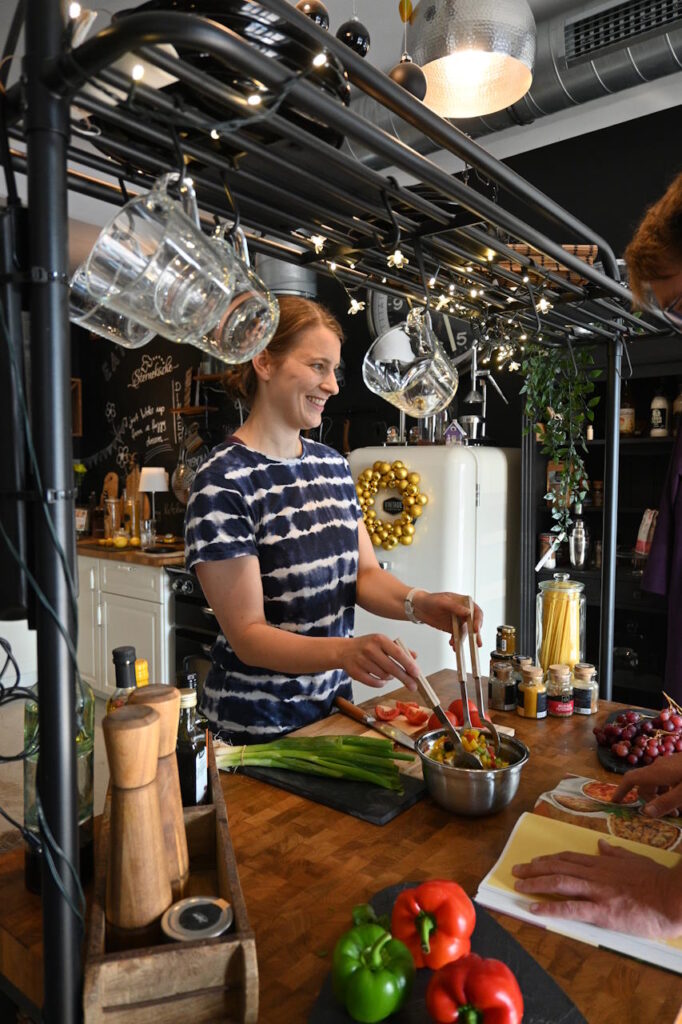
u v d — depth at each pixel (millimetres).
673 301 977
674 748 1313
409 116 837
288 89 671
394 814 1128
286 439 1598
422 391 1235
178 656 3904
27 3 606
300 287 3498
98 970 636
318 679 1572
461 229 1149
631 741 1348
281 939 833
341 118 743
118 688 980
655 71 2455
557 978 771
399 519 3105
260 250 1278
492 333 1791
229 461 1507
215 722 1562
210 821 901
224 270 787
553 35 2525
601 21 2447
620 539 3291
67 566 627
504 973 678
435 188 936
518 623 3314
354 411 3910
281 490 1542
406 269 1343
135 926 722
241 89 742
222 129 717
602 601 2211
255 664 1363
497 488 3201
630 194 3068
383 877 959
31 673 4520
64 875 641
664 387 3098
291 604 1558
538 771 1313
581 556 3131
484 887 920
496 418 3533
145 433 5152
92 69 590
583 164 3193
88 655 4449
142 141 874
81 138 823
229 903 738
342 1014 708
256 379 1596
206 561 1412
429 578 3045
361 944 724
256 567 1460
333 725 1494
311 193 1029
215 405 4551
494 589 3238
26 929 829
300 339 1509
